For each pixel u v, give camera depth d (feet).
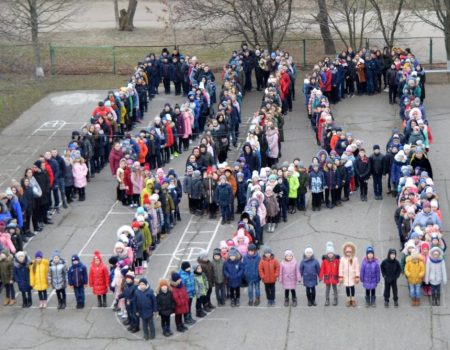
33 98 156.46
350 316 84.38
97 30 200.95
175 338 82.17
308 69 170.60
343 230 102.63
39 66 168.55
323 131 120.26
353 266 84.84
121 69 172.14
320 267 86.22
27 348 81.61
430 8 173.68
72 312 87.66
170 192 104.01
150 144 119.55
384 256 95.91
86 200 114.32
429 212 91.97
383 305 85.92
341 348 79.30
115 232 104.99
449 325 81.97
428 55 178.70
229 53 180.04
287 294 86.69
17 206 99.14
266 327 83.30
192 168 108.88
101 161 124.06
